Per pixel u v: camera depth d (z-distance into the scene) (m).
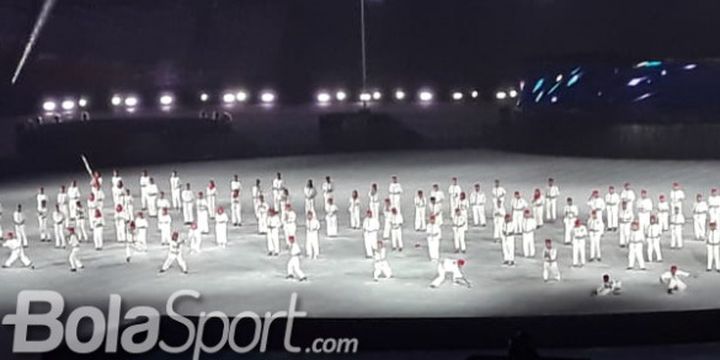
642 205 36.66
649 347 24.83
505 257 33.38
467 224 40.91
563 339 25.05
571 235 36.50
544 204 42.00
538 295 28.81
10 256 35.16
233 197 42.22
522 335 18.88
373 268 33.19
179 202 47.38
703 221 36.75
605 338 25.06
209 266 34.22
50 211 47.22
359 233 39.81
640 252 32.06
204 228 40.34
